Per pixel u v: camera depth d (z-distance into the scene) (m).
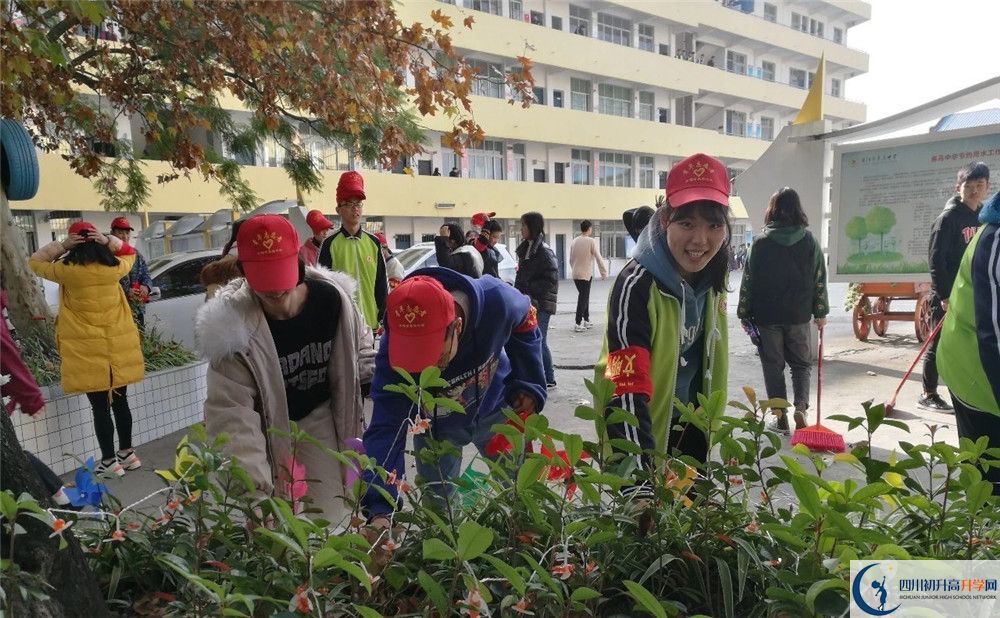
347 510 2.14
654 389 2.09
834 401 5.45
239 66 5.00
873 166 6.17
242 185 7.29
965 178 4.55
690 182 1.99
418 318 1.78
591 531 1.35
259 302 2.15
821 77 6.77
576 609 1.11
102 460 4.17
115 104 6.01
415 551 1.35
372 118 5.14
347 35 4.28
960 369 2.32
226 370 2.06
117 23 4.87
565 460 1.35
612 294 2.05
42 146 6.88
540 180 26.75
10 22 2.94
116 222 6.12
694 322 2.17
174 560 1.18
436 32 4.25
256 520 1.41
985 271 2.14
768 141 34.72
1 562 0.99
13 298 5.13
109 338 4.01
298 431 1.49
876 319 7.95
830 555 1.21
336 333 2.31
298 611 1.09
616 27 28.23
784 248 4.36
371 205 21.36
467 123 4.38
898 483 1.43
